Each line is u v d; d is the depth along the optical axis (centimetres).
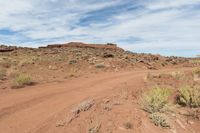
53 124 816
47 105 1077
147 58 5603
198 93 1198
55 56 4766
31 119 891
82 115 852
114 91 1310
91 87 1559
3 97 1261
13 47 7181
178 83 1548
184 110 1105
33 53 5772
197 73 1970
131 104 981
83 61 3766
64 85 1666
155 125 855
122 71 3020
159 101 985
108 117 824
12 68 2519
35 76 2072
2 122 870
